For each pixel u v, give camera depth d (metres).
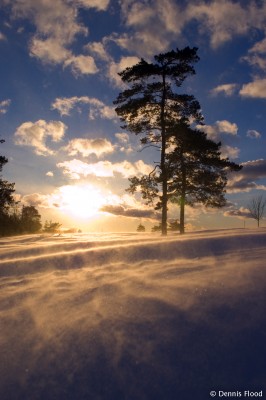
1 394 2.84
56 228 51.66
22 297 5.27
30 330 3.91
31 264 7.55
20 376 3.04
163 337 3.46
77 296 5.07
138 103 24.55
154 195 25.83
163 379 2.85
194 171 31.17
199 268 6.36
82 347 3.41
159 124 25.36
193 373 2.89
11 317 4.38
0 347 3.55
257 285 4.73
